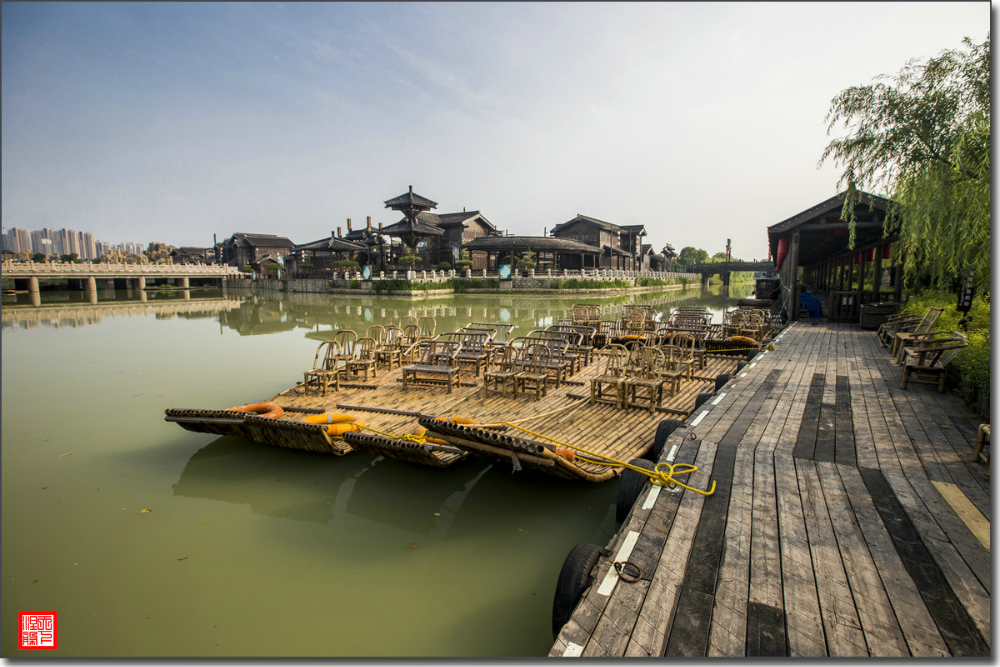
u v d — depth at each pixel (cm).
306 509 530
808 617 263
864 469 438
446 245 5012
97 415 827
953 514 360
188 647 343
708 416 593
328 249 4872
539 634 358
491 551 457
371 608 385
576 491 559
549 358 856
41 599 392
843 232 1669
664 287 5872
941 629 252
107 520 506
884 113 757
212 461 645
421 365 859
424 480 589
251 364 1233
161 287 5562
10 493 560
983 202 611
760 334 1266
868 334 1297
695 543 332
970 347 654
